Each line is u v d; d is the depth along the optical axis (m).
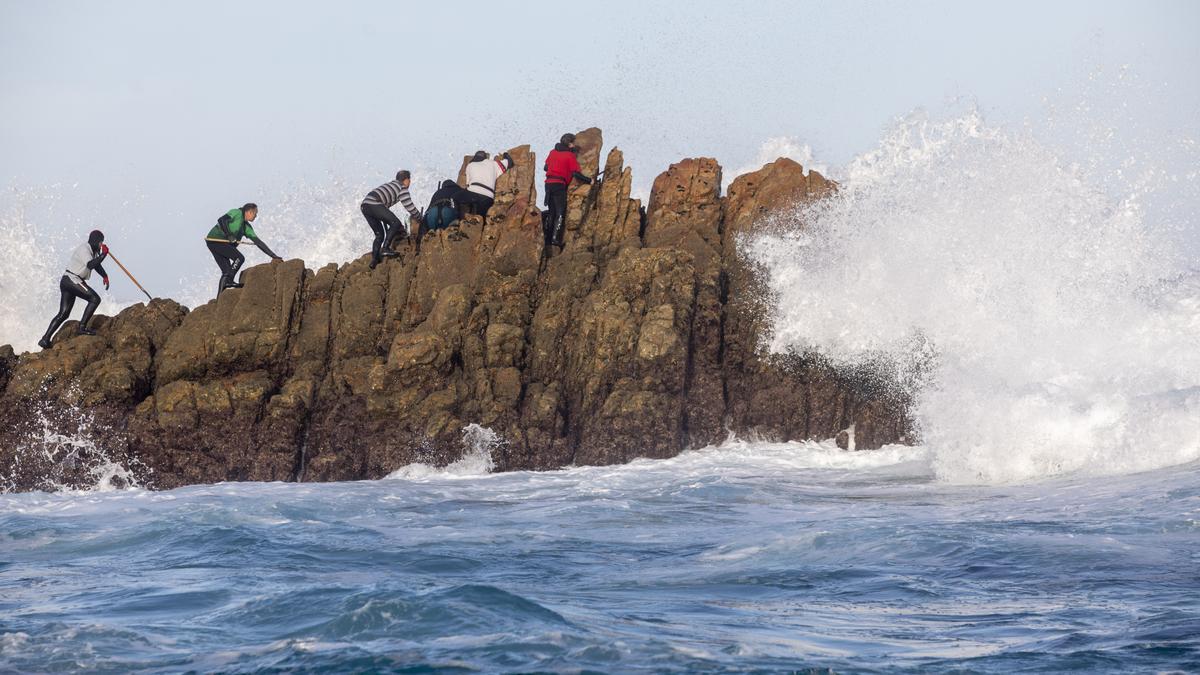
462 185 73.25
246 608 25.58
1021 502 40.72
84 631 23.42
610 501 46.91
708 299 65.06
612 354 62.75
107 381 64.12
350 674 19.62
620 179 71.81
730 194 70.69
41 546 37.47
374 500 49.22
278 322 66.50
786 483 51.03
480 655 20.58
